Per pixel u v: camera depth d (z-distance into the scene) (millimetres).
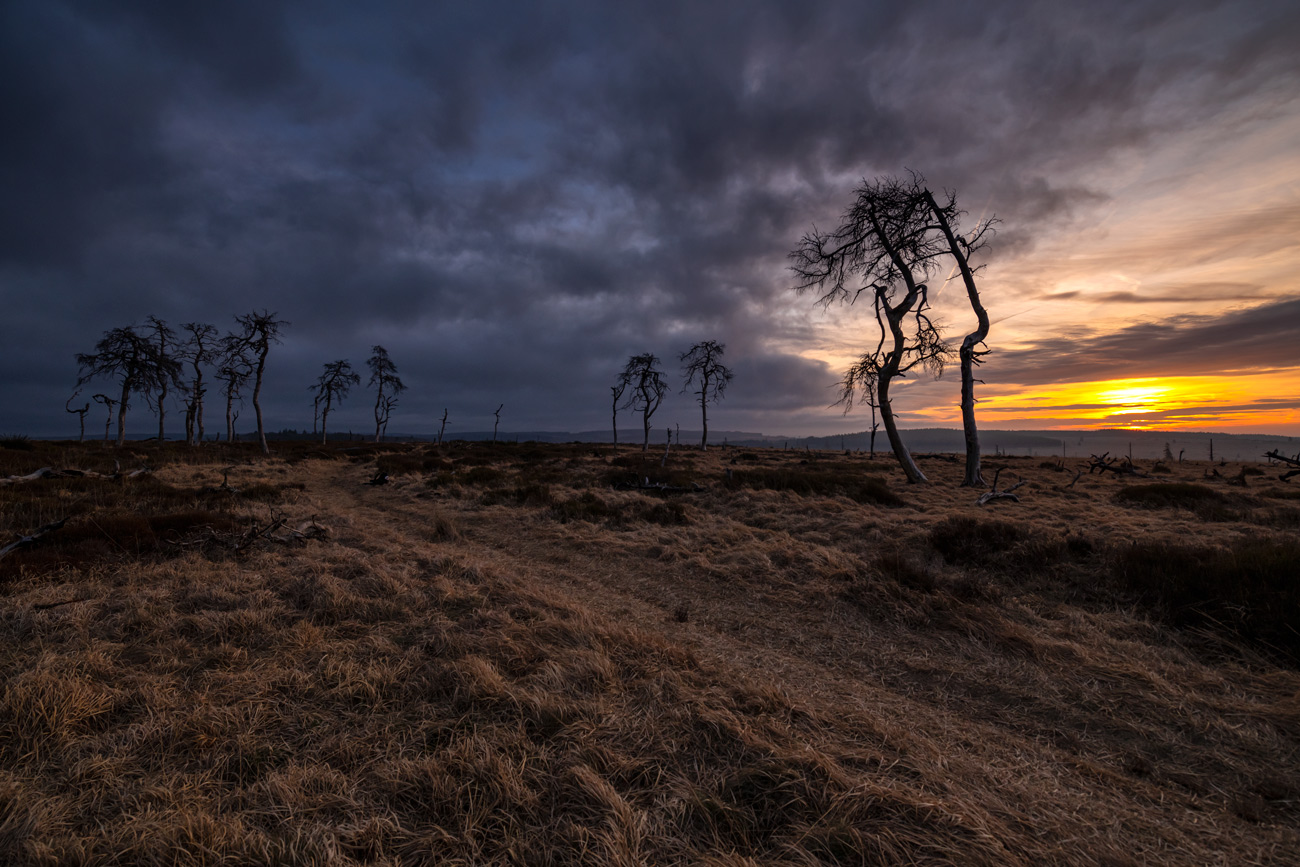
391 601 6125
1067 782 3203
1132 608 6109
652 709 3701
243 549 8398
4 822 2562
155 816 2633
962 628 5762
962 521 9312
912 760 3186
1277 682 4340
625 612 6648
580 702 3742
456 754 3137
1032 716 4090
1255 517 12109
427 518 13531
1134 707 4109
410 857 2459
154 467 22109
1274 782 3180
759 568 8344
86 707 3543
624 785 2963
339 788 2893
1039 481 22453
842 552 9094
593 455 38969
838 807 2666
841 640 5723
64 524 8961
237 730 3449
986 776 3199
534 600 6355
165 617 5398
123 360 36688
